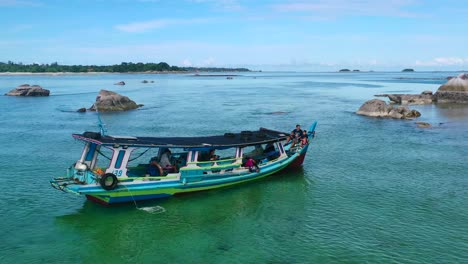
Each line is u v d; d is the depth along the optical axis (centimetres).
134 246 1644
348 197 2166
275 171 2498
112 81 16338
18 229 1772
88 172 1934
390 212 1953
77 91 9894
